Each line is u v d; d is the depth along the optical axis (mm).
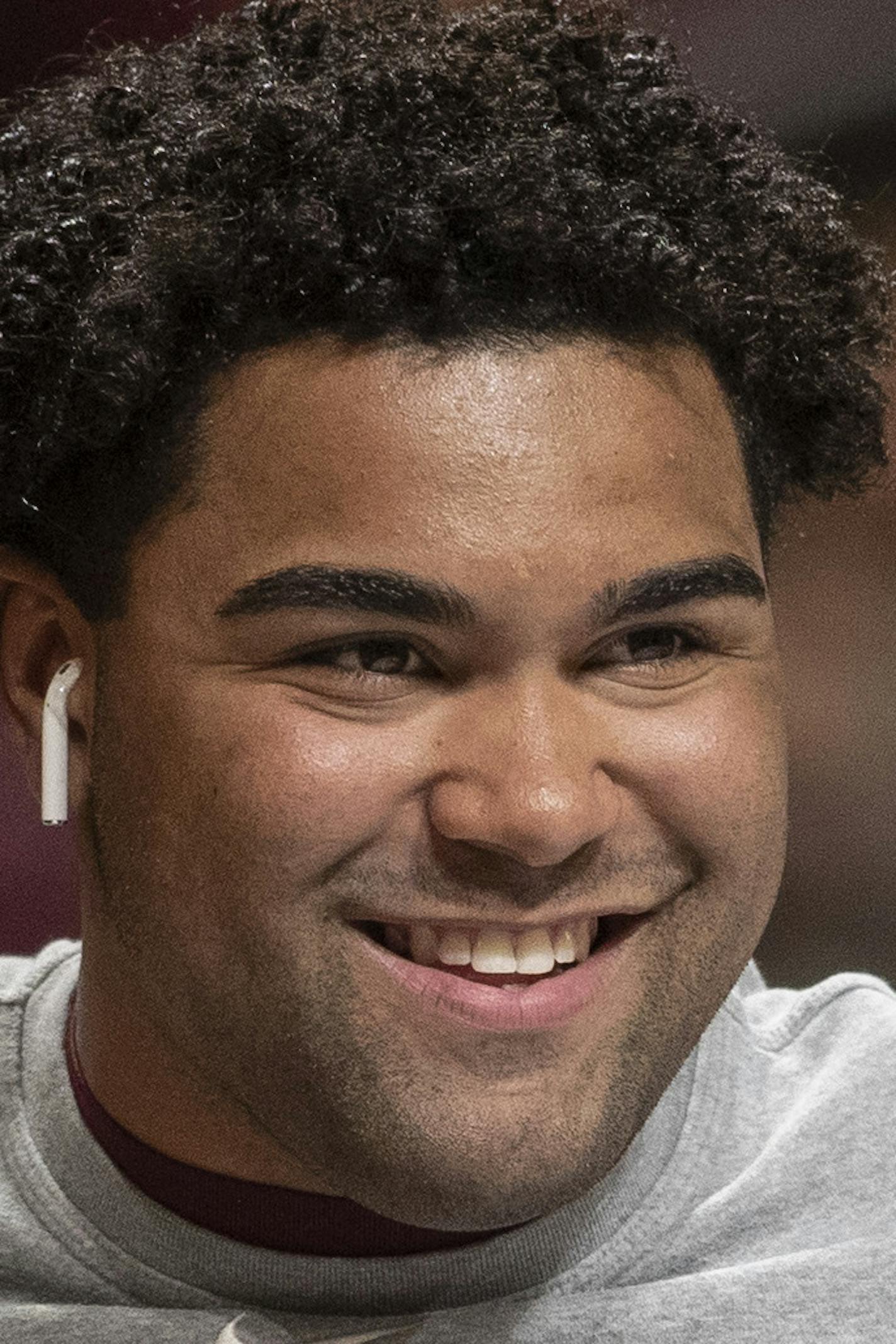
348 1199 3098
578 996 2928
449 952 2947
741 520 3047
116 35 5137
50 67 5180
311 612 2734
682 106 3264
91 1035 3359
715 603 2939
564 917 2879
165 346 2889
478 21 3305
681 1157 3420
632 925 3018
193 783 2859
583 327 2861
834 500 3855
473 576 2701
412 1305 3156
